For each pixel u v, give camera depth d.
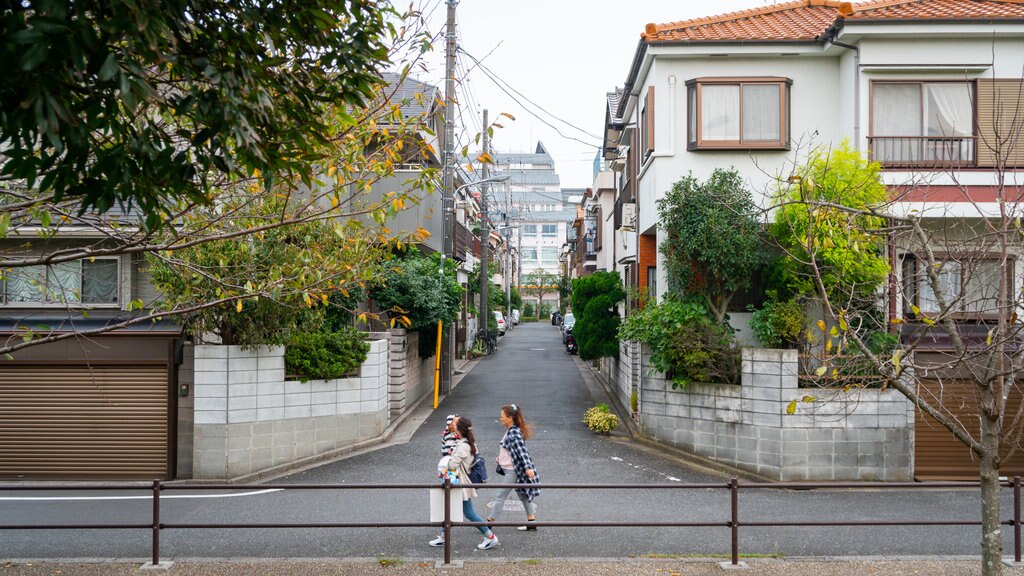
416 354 17.36
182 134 4.66
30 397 11.24
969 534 8.26
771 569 6.85
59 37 3.29
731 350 11.55
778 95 13.08
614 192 22.36
